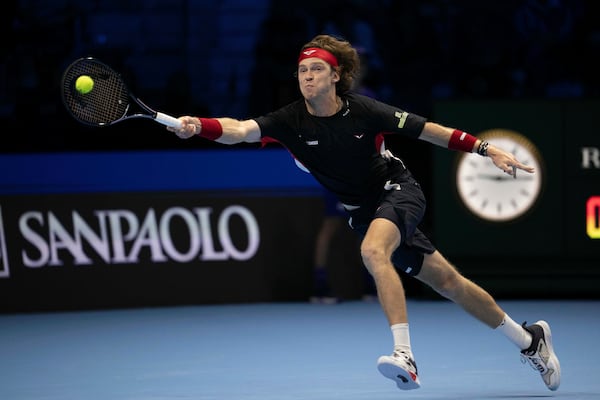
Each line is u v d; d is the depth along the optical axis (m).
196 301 31.58
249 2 41.50
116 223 30.97
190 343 24.42
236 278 31.94
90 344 24.53
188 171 32.75
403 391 17.48
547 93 40.72
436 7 42.22
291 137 16.50
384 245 15.46
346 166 16.50
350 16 41.16
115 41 40.44
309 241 32.47
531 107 31.44
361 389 17.81
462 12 42.06
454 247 31.75
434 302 31.73
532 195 31.64
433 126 16.31
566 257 31.73
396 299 15.08
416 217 16.19
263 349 23.30
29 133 37.06
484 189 31.64
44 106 37.91
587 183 31.55
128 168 32.59
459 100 31.38
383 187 16.70
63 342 24.95
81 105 15.27
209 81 40.91
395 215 15.89
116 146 36.81
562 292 31.84
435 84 41.59
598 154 31.47
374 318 28.62
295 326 27.23
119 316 29.55
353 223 17.42
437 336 24.91
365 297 32.91
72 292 30.56
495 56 41.59
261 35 40.53
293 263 32.41
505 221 31.70
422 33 41.97
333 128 16.23
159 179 32.72
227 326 27.36
